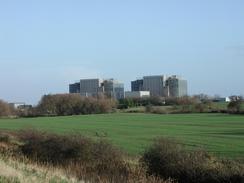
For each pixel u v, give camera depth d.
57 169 23.75
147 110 146.12
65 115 145.25
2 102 144.88
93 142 32.72
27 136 37.94
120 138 56.41
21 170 20.03
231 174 25.91
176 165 27.45
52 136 35.25
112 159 30.14
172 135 59.66
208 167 26.84
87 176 23.72
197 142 48.47
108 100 157.00
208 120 93.62
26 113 148.25
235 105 121.75
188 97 165.50
